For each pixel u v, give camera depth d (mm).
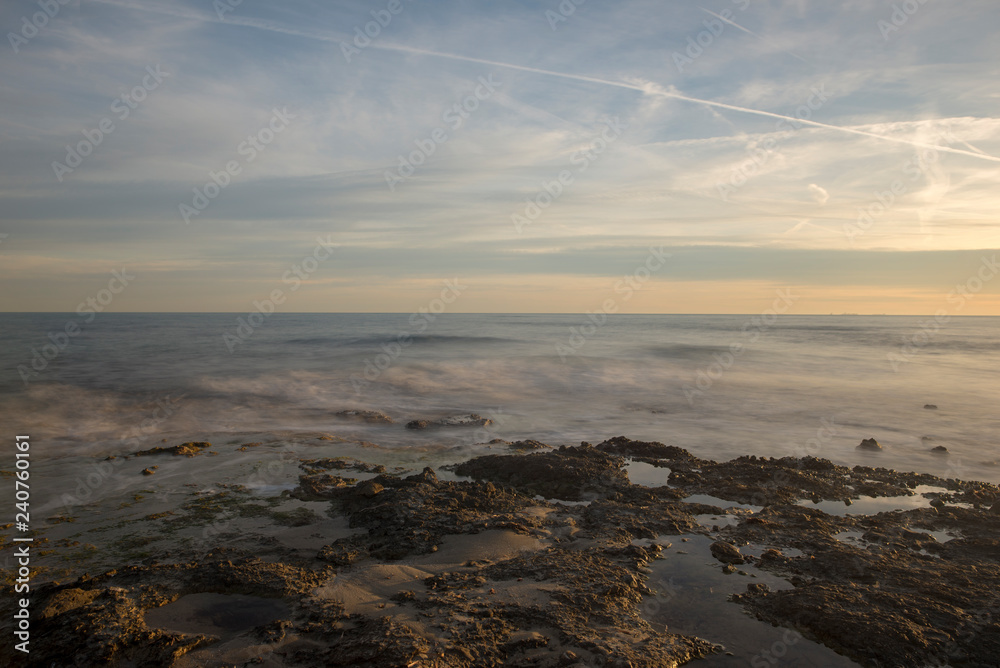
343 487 6879
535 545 5809
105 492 6852
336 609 4641
